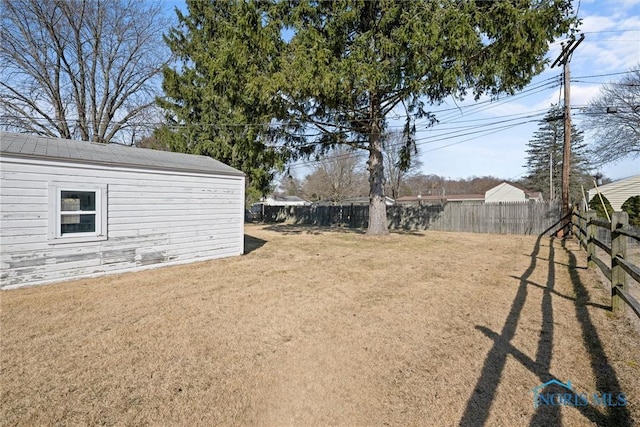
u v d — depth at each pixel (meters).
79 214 5.38
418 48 6.83
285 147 10.74
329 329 3.29
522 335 3.00
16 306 4.02
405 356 2.69
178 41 15.85
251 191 15.93
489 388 2.20
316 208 20.00
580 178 29.22
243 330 3.28
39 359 2.68
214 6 13.99
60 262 5.19
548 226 11.96
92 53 15.67
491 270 5.88
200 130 15.38
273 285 5.02
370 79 7.06
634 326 3.08
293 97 7.77
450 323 3.38
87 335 3.16
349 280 5.29
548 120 11.43
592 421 1.84
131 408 2.06
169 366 2.57
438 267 6.23
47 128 15.05
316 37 7.30
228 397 2.17
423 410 2.00
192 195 6.93
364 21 7.93
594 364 2.43
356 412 2.01
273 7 7.80
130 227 5.98
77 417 1.97
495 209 13.06
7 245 4.72
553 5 6.32
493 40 6.97
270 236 11.91
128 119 16.75
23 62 14.09
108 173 5.68
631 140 15.96
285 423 1.92
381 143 11.01
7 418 1.95
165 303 4.15
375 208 11.41
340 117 9.77
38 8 13.75
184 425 1.91
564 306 3.76
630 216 11.04
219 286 4.98
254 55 7.42
